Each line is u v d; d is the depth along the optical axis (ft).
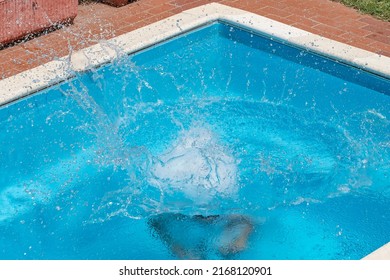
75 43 24.72
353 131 21.71
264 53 25.09
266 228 18.38
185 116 22.57
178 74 24.30
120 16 26.66
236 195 19.42
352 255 17.63
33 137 21.18
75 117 21.84
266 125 22.27
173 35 24.70
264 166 20.47
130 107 22.82
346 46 23.72
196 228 18.31
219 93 23.72
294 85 23.80
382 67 22.36
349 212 18.94
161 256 17.58
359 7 26.96
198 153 20.72
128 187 19.80
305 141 21.53
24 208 19.29
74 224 18.78
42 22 25.07
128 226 18.54
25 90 21.18
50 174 20.34
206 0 27.78
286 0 27.71
